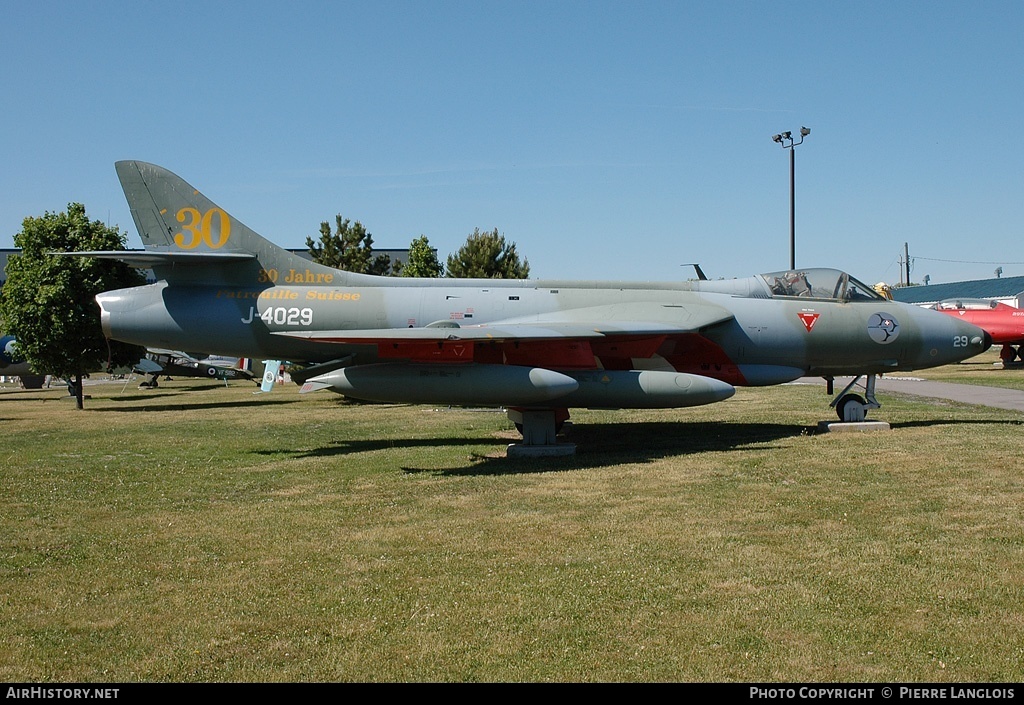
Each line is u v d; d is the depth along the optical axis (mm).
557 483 10156
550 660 5094
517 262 36438
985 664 4883
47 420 20781
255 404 25469
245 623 5766
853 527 7672
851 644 5191
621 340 13672
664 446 13055
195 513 9062
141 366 38625
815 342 14234
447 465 11828
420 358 12453
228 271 14891
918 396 21438
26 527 8539
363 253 33750
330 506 9227
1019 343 33594
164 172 15008
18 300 23125
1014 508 8180
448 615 5824
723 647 5199
